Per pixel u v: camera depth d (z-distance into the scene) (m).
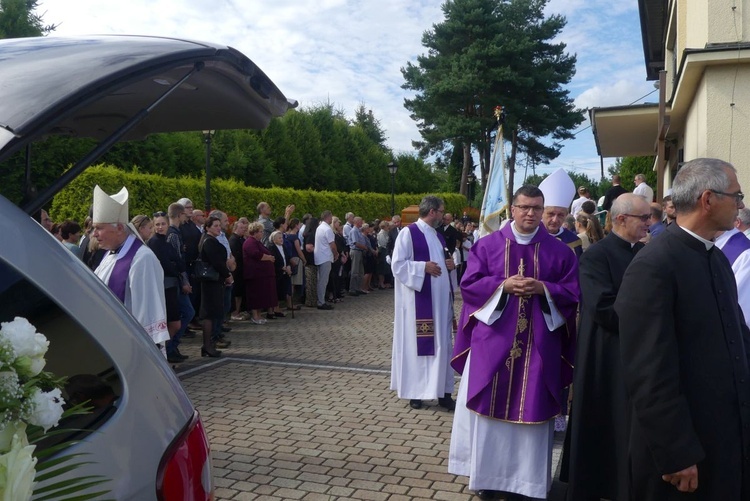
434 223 6.57
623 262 3.96
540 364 4.18
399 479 4.66
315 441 5.44
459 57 37.38
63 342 1.52
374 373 7.93
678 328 2.82
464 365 4.53
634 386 2.81
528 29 39.69
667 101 12.55
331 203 24.05
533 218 4.37
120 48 1.94
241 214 18.78
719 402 2.77
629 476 3.09
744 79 9.28
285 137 26.45
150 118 2.88
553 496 4.54
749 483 2.76
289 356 8.94
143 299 5.11
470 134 36.09
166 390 1.76
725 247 4.61
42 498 1.34
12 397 1.24
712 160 2.90
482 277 4.45
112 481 1.51
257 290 11.70
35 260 1.52
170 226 9.82
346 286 17.44
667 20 16.06
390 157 35.62
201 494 1.76
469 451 4.39
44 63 1.76
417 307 6.34
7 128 1.48
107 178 13.17
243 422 5.94
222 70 2.37
